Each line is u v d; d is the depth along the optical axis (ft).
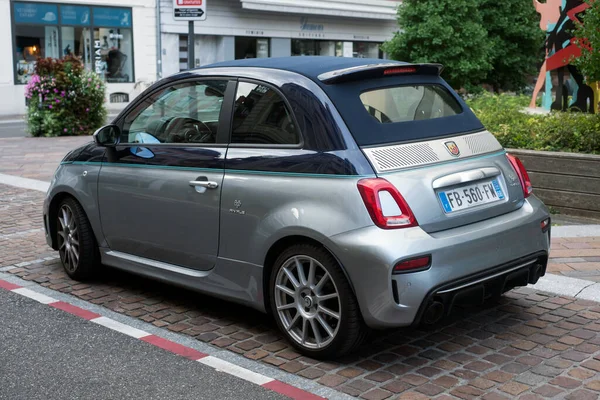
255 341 15.89
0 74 82.84
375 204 13.50
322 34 110.73
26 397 13.23
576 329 16.25
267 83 15.75
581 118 31.04
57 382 13.87
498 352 15.01
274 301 15.26
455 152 15.14
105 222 19.02
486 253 14.39
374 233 13.44
